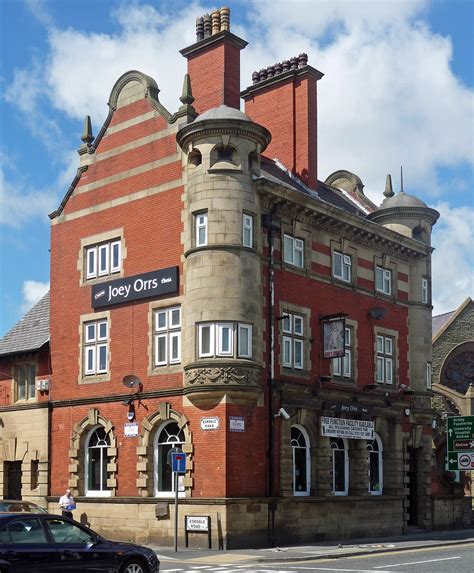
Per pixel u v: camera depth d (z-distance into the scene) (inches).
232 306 1071.0
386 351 1369.3
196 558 921.5
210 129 1106.7
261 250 1133.1
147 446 1130.7
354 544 1103.6
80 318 1261.1
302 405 1157.7
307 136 1370.6
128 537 1125.7
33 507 831.1
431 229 1489.9
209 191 1100.5
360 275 1331.2
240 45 1291.8
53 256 1325.0
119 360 1191.6
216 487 1039.0
